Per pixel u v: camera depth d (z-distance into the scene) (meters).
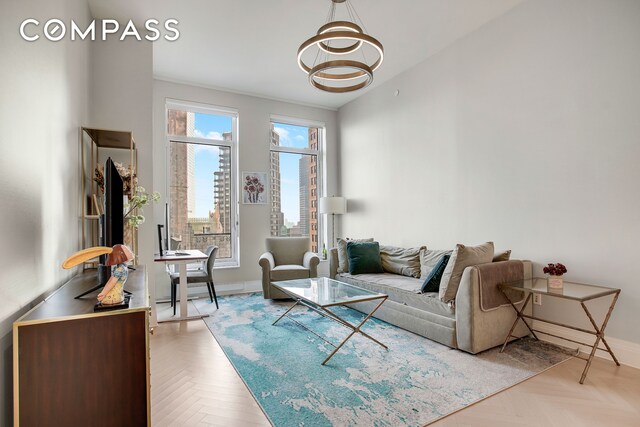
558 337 2.87
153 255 3.67
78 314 1.37
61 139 2.12
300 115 6.04
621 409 1.99
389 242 5.07
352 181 5.94
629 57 2.59
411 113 4.66
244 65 4.59
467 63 3.86
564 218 2.98
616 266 2.66
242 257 5.46
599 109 2.75
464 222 3.90
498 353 2.80
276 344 3.02
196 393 2.18
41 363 1.30
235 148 5.59
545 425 1.83
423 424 1.84
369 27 3.69
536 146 3.19
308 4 3.28
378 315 3.74
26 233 1.50
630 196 2.58
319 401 2.07
